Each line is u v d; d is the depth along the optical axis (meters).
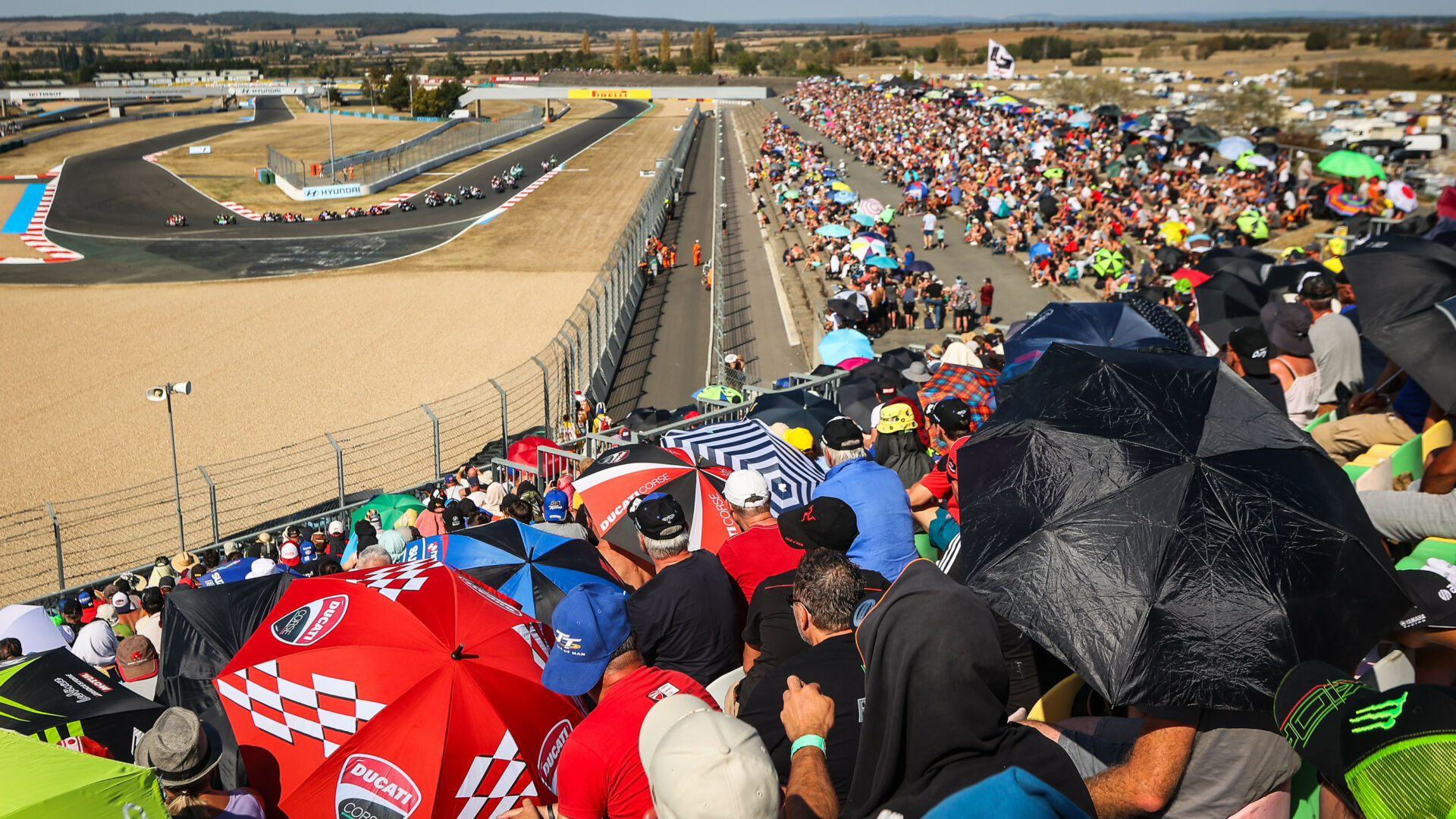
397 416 29.19
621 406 31.12
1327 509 3.09
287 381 32.72
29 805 3.50
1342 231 27.98
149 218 68.56
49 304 43.62
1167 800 3.04
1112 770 3.23
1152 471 3.21
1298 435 3.38
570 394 26.91
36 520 22.81
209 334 38.75
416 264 52.78
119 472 25.41
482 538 7.30
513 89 140.50
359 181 80.62
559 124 134.12
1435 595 3.85
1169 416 3.41
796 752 3.18
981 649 2.71
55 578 20.36
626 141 113.38
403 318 40.91
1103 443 3.36
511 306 42.56
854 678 3.69
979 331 16.86
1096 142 56.25
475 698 4.87
